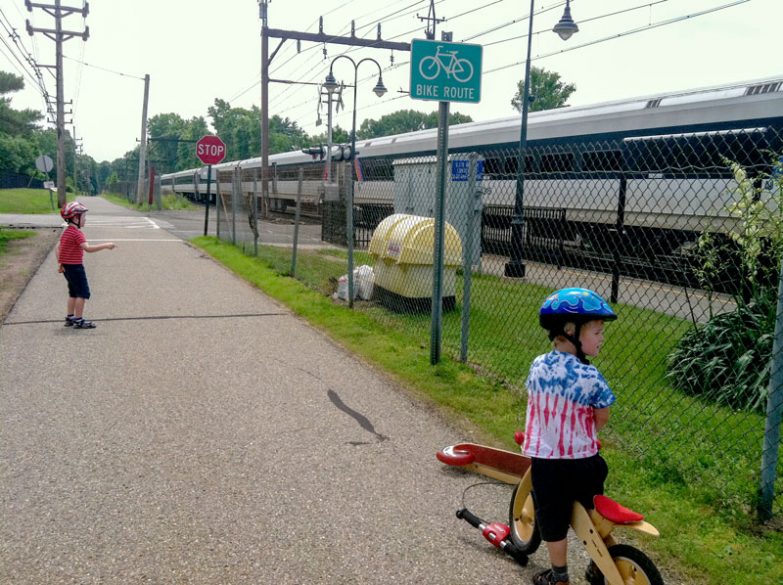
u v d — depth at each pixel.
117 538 3.51
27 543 3.44
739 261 6.48
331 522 3.74
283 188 31.72
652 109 13.55
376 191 21.62
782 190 5.62
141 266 13.52
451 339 7.79
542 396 2.85
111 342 7.54
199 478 4.23
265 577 3.21
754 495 3.84
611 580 2.74
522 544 3.32
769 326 5.66
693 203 11.34
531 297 10.45
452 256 9.27
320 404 5.68
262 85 31.16
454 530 3.69
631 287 11.01
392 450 4.75
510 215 14.31
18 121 70.94
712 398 5.82
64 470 4.29
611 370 6.76
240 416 5.35
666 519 3.74
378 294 9.97
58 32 31.31
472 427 5.19
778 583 3.17
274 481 4.22
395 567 3.32
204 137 18.17
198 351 7.28
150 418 5.25
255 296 10.66
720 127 12.24
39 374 6.29
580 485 2.83
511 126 17.47
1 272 12.14
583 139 15.16
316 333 8.25
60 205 32.34
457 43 6.27
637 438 4.85
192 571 3.24
